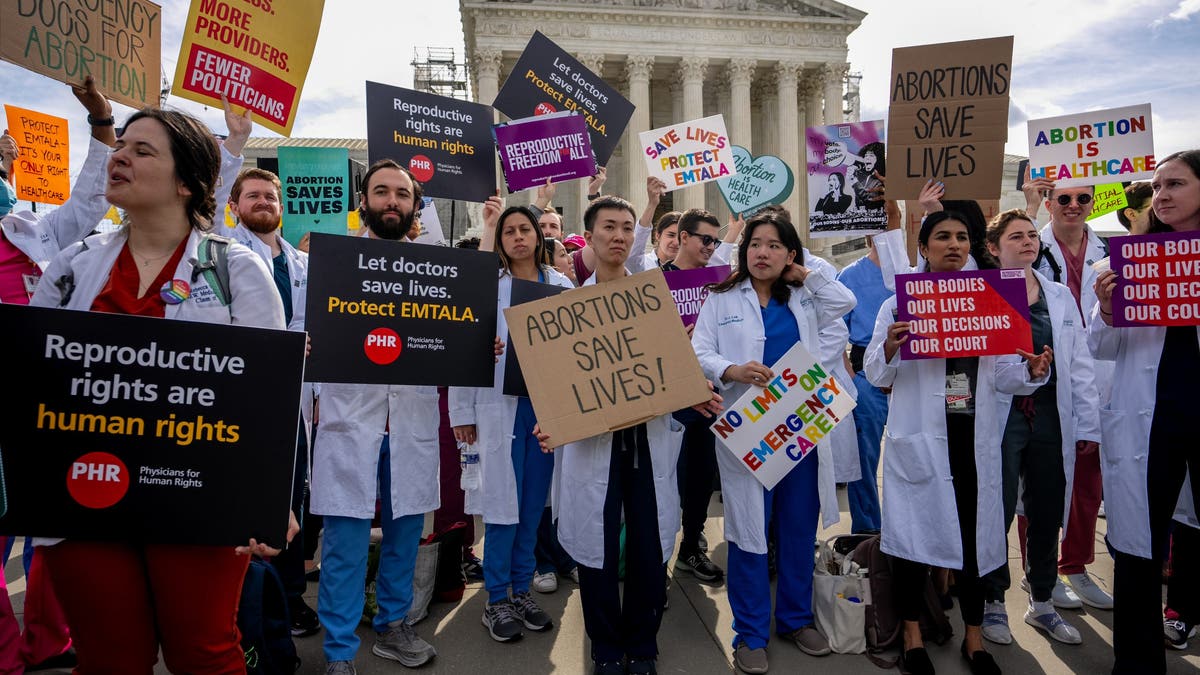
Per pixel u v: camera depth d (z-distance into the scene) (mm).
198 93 3225
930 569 3611
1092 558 3828
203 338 1828
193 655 1906
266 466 1865
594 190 5422
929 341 3004
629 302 2992
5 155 4109
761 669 3031
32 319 1721
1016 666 3117
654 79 40281
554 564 4223
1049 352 2965
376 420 3051
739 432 3121
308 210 5496
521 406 3602
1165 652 3135
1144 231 3150
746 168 5746
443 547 3816
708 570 4145
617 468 3029
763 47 36469
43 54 2721
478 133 4617
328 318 2830
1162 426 2836
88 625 1831
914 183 3549
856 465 4156
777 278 3480
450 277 3023
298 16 3441
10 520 1715
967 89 3457
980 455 3035
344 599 2957
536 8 34375
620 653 3016
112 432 1766
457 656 3248
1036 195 4637
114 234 2023
